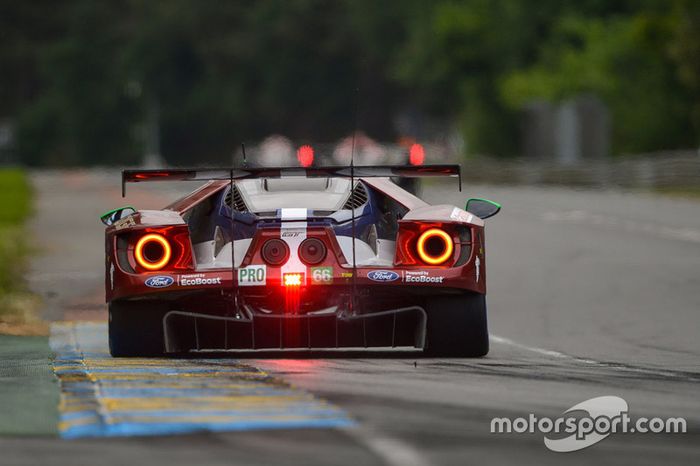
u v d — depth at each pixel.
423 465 19.34
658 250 84.44
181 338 36.31
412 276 34.38
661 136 198.25
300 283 34.22
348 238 35.12
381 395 26.38
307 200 36.31
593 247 87.31
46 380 28.42
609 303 57.81
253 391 26.38
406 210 36.84
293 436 21.33
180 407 24.05
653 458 20.42
